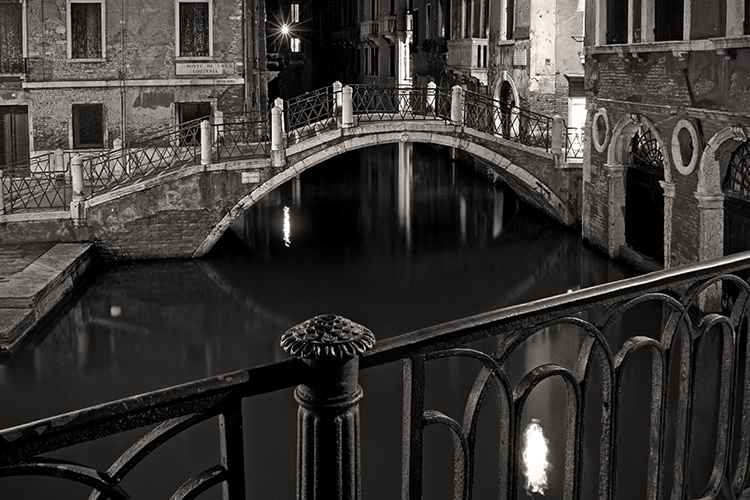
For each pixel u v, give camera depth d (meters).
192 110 24.30
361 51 43.75
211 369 12.74
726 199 13.52
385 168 33.16
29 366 12.73
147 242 18.95
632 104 16.08
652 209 16.55
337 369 2.03
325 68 51.00
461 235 21.30
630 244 17.75
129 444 9.85
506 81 25.34
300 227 22.53
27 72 23.38
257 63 27.55
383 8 38.94
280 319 15.12
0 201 18.19
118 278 17.70
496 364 2.36
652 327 13.32
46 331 14.39
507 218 23.12
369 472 8.87
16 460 1.62
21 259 16.73
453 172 31.92
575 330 13.58
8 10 23.33
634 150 17.25
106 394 11.68
